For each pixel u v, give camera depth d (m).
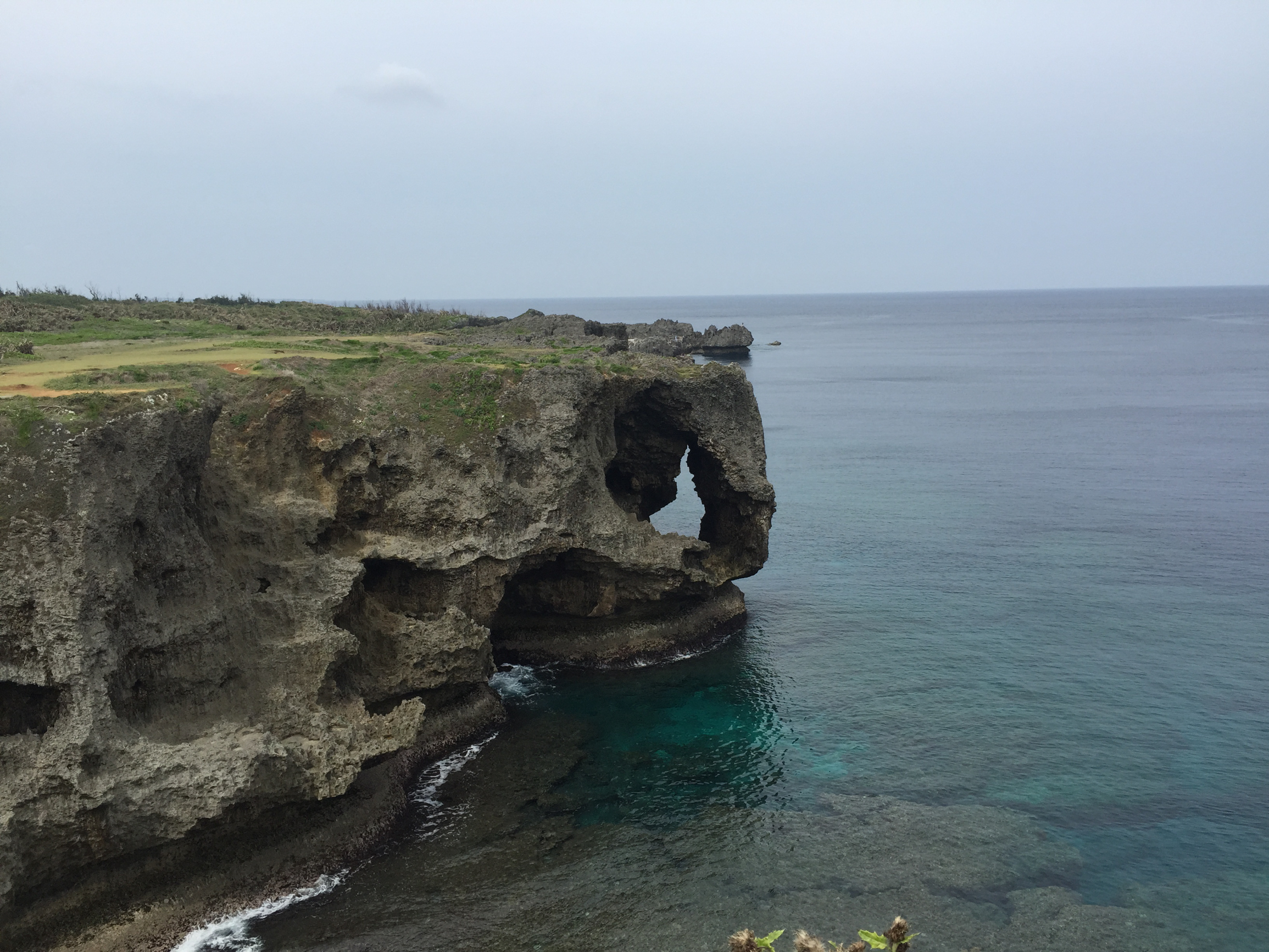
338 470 37.19
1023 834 31.83
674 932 27.25
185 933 27.00
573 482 43.12
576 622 47.34
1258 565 58.91
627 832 32.16
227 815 27.64
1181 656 45.66
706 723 40.22
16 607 24.41
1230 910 28.17
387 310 106.25
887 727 39.50
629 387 47.88
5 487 24.70
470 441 40.53
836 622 51.44
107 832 25.53
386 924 27.56
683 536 49.31
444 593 39.31
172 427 28.69
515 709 41.88
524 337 75.56
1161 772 35.53
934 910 28.22
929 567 60.16
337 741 30.33
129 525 26.97
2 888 23.62
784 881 29.55
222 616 30.33
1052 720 39.69
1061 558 61.16
